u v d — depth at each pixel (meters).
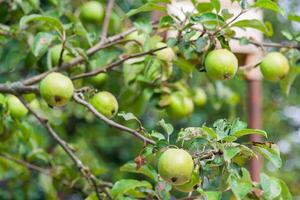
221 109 3.55
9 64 2.21
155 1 1.73
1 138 2.15
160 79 1.99
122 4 3.06
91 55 1.93
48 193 2.29
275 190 1.44
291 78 1.89
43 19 1.72
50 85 1.57
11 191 2.73
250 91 2.51
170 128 1.46
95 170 2.08
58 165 2.37
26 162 2.35
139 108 2.13
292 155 5.27
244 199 1.49
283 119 5.25
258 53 2.12
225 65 1.60
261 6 1.63
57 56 1.95
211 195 1.43
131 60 2.04
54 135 1.74
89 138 3.93
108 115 1.69
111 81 2.26
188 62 1.88
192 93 2.26
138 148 4.07
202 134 1.39
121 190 1.58
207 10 1.73
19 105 1.94
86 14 2.28
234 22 1.80
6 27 2.07
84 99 1.67
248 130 1.37
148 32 1.91
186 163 1.35
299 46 1.86
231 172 1.39
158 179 1.57
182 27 1.69
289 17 1.82
